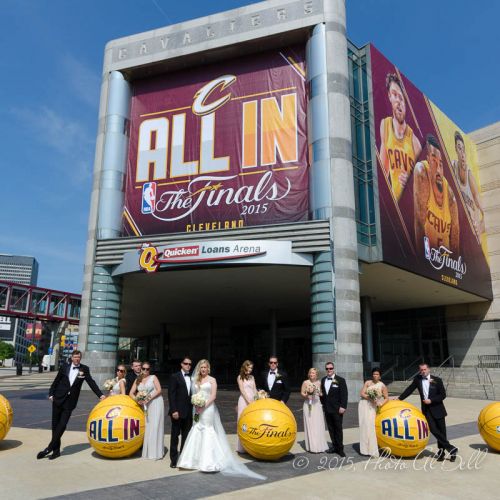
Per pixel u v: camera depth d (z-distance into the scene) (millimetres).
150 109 28422
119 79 28703
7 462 8203
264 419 8422
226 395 23672
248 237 24438
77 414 15398
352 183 23938
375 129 25766
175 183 26719
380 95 26844
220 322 51156
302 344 47562
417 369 36781
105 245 26562
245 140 25859
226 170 25812
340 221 22984
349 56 26594
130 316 46562
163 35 28047
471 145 40062
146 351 70562
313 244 23078
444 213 31969
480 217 38719
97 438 8391
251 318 47625
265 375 10031
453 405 20703
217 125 26609
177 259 23938
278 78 26094
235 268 24984
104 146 28062
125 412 8578
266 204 24688
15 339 172125
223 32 26703
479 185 40094
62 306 59562
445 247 31234
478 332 37844
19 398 21141
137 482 7020
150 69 28484
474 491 6777
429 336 40531
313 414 9438
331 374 9586
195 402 7844
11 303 53781
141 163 27781
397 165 27328
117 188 27500
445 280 30234
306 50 25750
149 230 26578
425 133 31453
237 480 7230
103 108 28812
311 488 6824
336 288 22344
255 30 26078
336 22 25297
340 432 9180
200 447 7867
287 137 25172
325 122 24141
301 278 27672
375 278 28578
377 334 43844
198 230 25531
